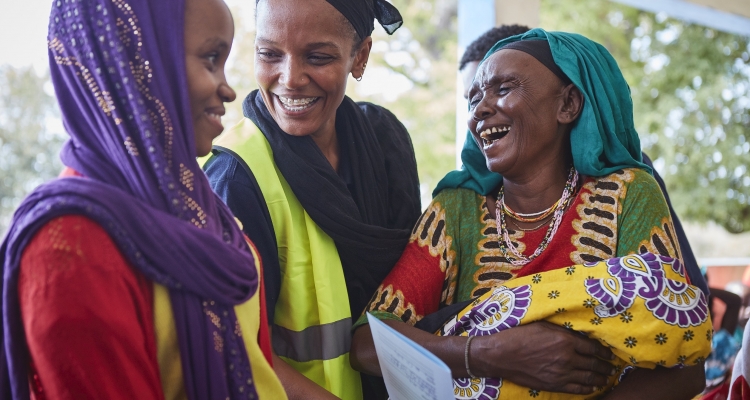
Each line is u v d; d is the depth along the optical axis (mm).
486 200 1689
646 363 1354
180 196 1073
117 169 1049
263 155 1633
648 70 9422
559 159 1606
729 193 9297
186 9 1095
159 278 1016
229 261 1109
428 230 1675
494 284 1567
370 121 1976
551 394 1423
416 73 8727
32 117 5684
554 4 9422
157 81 1064
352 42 1645
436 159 8359
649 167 1720
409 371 1270
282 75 1576
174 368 1076
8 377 1018
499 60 1576
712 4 4188
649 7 4191
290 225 1616
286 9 1534
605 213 1521
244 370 1120
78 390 931
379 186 1854
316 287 1624
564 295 1387
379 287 1641
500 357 1397
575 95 1567
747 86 9359
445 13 8789
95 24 1035
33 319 926
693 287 1379
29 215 953
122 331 962
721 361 2904
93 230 959
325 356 1618
